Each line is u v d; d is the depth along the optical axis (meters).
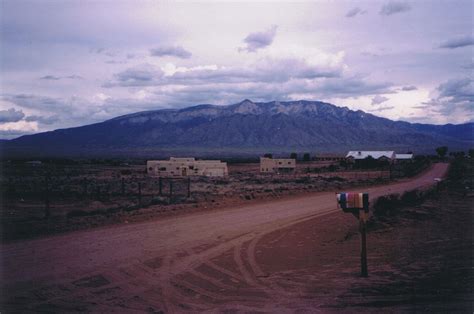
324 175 103.62
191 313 12.89
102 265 18.14
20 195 49.97
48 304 13.52
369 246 21.73
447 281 15.06
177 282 16.06
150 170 106.56
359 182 73.81
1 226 26.45
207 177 98.50
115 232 25.73
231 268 18.14
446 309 12.52
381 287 14.84
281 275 16.97
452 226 26.06
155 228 27.50
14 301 13.73
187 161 111.19
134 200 46.44
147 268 17.92
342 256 19.91
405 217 29.58
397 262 18.09
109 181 76.94
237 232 26.86
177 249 21.62
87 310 13.07
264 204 42.84
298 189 59.94
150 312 12.98
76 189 58.94
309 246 22.67
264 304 13.63
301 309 13.03
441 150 194.75
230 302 13.86
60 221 28.91
